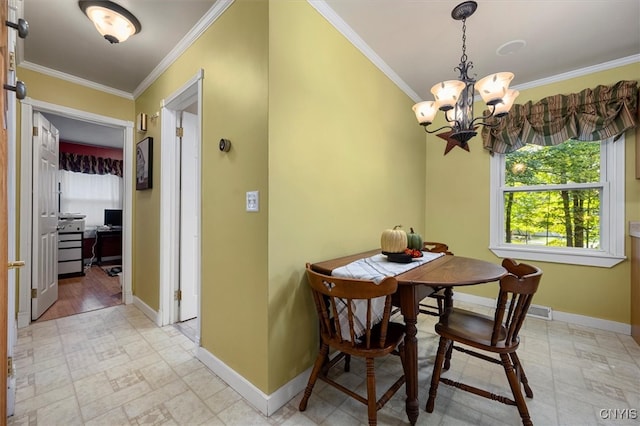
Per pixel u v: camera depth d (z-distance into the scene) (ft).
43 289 9.14
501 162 10.04
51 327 8.04
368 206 7.57
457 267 5.33
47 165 9.50
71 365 6.09
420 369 6.08
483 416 4.68
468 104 6.43
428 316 9.04
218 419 4.59
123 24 6.01
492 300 10.03
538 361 6.34
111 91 9.66
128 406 4.87
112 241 18.75
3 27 2.93
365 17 6.14
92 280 13.46
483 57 7.75
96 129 14.96
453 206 10.91
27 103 8.05
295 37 5.27
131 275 10.14
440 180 11.19
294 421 4.57
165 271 8.22
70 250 14.15
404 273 4.86
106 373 5.82
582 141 8.63
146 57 7.75
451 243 10.94
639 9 5.84
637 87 7.52
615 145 8.04
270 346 4.80
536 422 4.52
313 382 4.82
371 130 7.66
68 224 14.14
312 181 5.69
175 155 8.41
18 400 4.96
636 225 7.36
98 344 7.05
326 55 6.02
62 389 5.28
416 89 9.77
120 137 16.58
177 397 5.12
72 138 16.80
